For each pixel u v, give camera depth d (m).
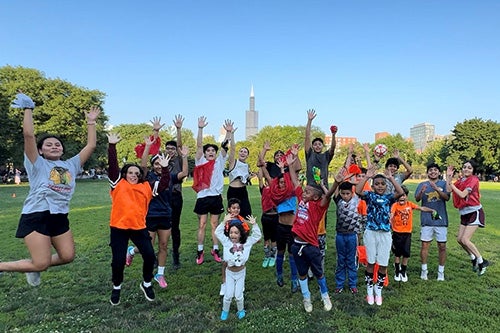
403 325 4.68
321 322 4.81
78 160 5.02
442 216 6.61
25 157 4.50
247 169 8.48
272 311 5.20
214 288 6.25
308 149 7.52
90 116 5.32
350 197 5.98
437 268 7.38
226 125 8.32
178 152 7.88
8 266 4.51
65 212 4.76
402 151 86.88
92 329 4.71
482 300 5.55
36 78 49.06
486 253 8.52
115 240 5.38
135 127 76.19
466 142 66.31
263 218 7.62
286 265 7.68
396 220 6.51
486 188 36.59
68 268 7.59
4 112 38.12
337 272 6.07
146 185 5.64
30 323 4.99
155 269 7.44
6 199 22.28
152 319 5.03
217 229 5.24
